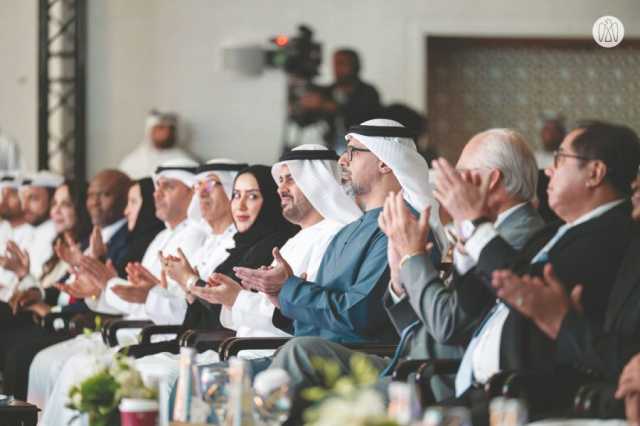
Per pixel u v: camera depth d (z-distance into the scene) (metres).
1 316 11.88
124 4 19.31
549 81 20.12
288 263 8.08
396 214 6.32
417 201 7.35
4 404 7.82
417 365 6.29
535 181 6.42
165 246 10.20
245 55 19.02
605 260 5.84
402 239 6.31
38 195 13.51
